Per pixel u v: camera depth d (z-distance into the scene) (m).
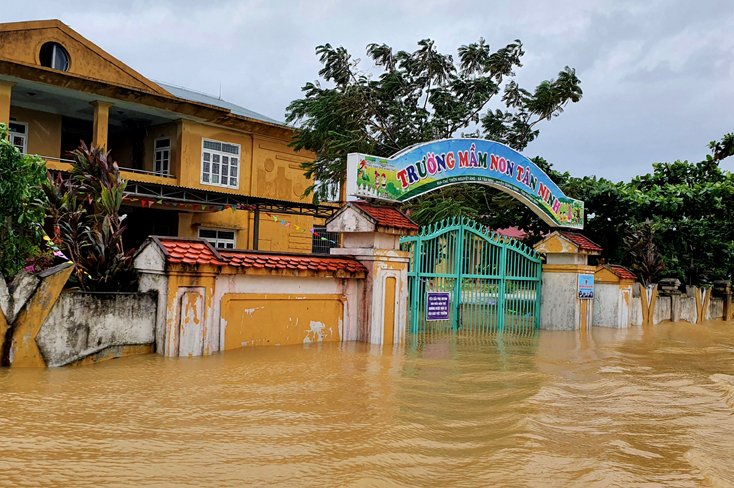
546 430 4.94
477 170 11.76
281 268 8.09
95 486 3.26
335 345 8.80
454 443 4.46
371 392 5.96
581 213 14.57
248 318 7.93
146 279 7.30
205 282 7.21
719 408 6.11
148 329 7.05
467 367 7.78
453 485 3.62
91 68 18.64
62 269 6.19
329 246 26.28
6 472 3.39
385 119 19.59
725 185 15.56
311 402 5.39
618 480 3.85
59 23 17.94
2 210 7.28
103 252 7.50
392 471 3.77
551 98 19.97
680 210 16.42
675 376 7.82
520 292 13.48
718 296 21.06
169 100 19.80
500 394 6.20
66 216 7.87
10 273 7.26
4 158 7.13
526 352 9.52
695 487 3.82
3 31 16.86
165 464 3.65
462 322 12.19
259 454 3.93
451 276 11.85
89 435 4.10
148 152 21.92
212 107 20.83
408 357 8.27
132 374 6.03
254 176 22.95
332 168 18.47
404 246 11.02
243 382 6.02
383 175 9.84
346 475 3.63
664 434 5.05
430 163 10.75
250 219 23.02
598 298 15.12
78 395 5.14
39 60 17.56
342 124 18.50
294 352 7.95
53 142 19.86
